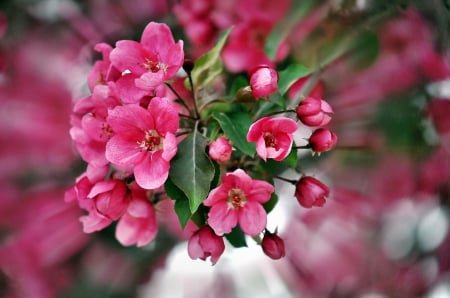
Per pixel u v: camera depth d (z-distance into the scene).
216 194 0.48
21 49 0.78
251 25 0.64
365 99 0.69
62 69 0.78
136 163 0.48
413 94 0.71
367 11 0.65
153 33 0.50
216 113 0.51
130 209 0.51
